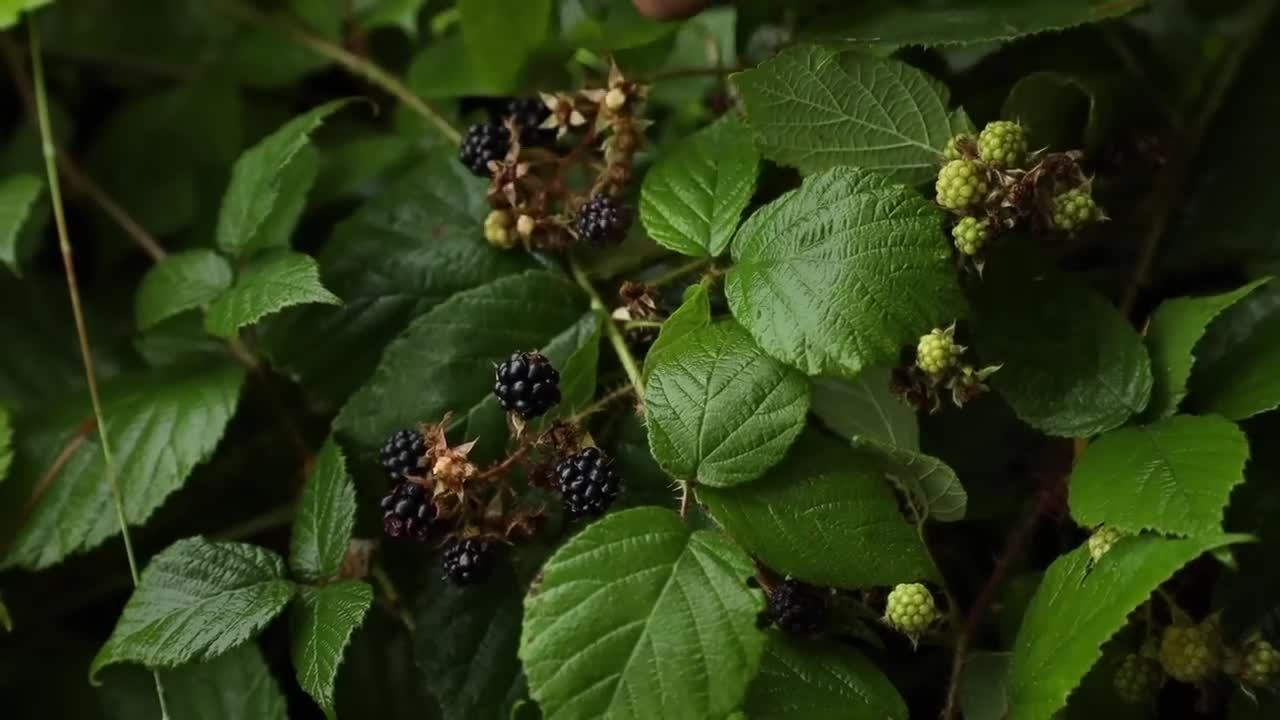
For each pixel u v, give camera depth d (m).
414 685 1.07
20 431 1.09
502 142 1.07
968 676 1.02
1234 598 1.02
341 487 1.02
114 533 1.07
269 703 1.05
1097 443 1.00
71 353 1.17
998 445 1.06
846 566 0.99
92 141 1.23
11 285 1.18
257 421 1.12
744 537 0.98
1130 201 1.10
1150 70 1.12
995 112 1.08
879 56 1.03
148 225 1.20
